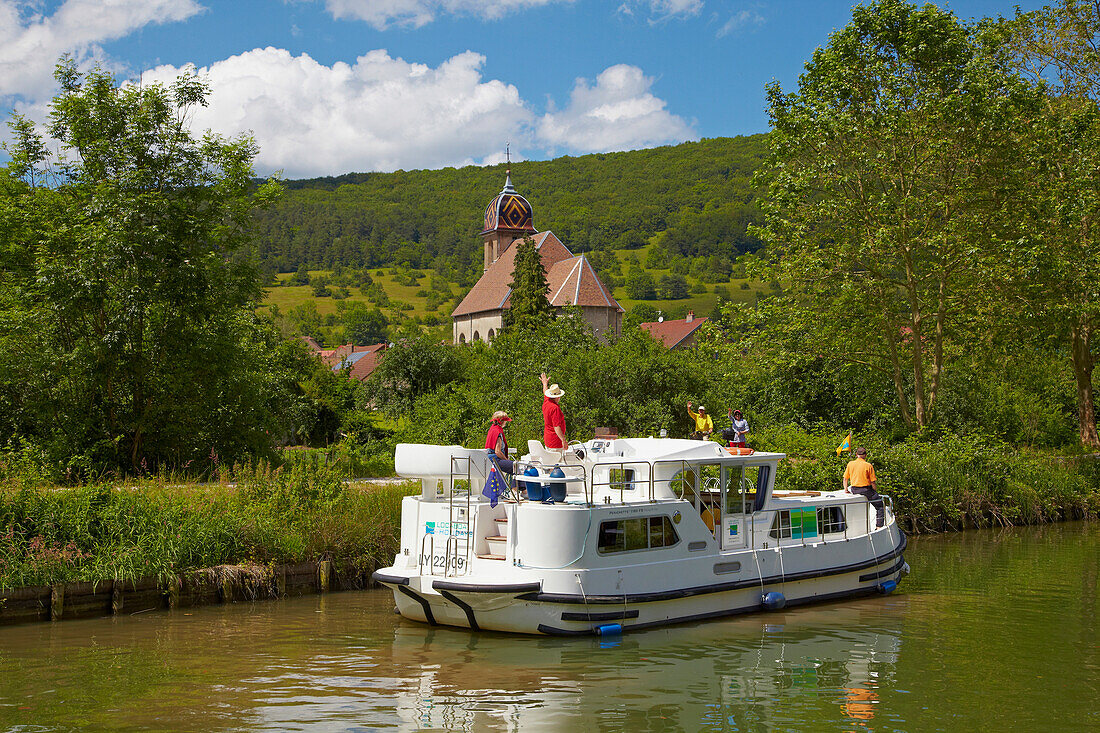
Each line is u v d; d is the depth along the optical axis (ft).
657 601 43.93
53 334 84.43
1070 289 107.76
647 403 107.34
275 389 114.62
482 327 375.45
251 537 54.19
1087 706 32.42
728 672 36.63
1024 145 103.86
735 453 49.60
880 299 106.52
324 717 30.81
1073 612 49.16
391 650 39.93
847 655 39.50
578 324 168.35
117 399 85.92
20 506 49.55
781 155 106.83
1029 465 102.89
